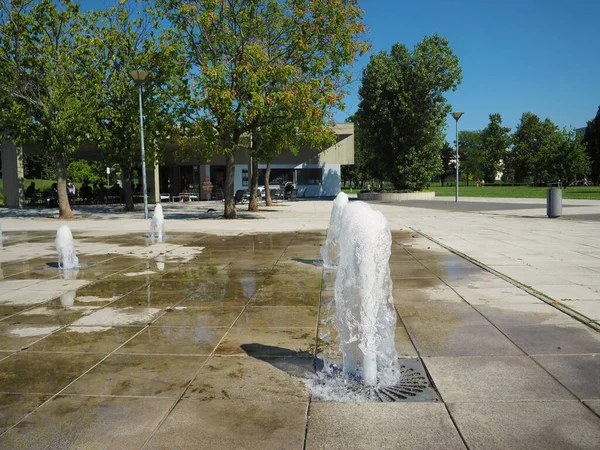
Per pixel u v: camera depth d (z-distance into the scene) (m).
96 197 38.03
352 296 3.97
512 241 12.27
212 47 19.45
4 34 20.36
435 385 3.82
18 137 21.31
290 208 28.17
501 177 115.38
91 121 21.47
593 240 12.29
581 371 4.04
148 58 22.73
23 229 17.64
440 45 38.47
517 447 2.92
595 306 6.03
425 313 5.86
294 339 5.05
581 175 81.94
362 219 3.95
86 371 4.23
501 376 3.97
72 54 21.12
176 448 2.97
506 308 6.04
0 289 7.68
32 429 3.22
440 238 13.02
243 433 3.14
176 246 12.48
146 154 23.69
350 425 3.23
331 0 18.84
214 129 20.45
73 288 7.70
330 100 19.41
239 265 9.54
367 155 44.91
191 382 3.97
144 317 5.96
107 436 3.12
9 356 4.64
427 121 38.59
